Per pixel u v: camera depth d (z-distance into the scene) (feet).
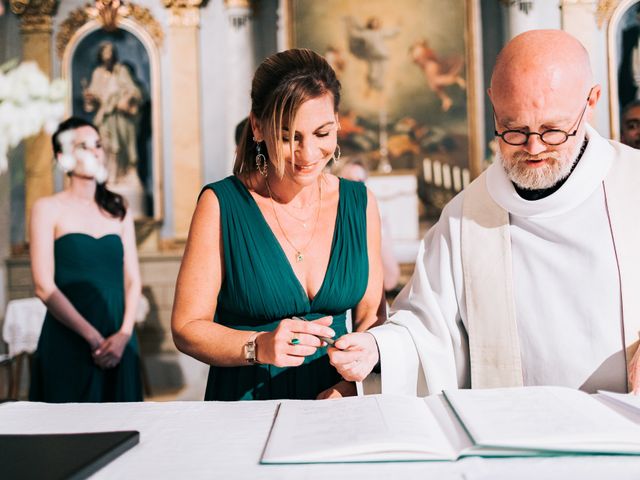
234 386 6.02
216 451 3.42
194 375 22.93
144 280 23.38
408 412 3.83
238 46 24.32
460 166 24.77
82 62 24.41
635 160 5.52
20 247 23.57
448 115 24.82
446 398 4.12
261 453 3.37
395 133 24.94
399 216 22.75
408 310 6.05
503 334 5.65
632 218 5.37
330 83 5.73
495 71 5.15
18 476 2.93
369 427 3.51
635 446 3.19
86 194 13.83
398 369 5.42
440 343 5.72
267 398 5.99
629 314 5.30
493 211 5.85
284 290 6.11
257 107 5.83
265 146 6.29
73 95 24.38
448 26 24.81
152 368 22.91
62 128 14.25
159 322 23.24
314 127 5.59
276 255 6.15
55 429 3.92
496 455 3.23
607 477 2.95
